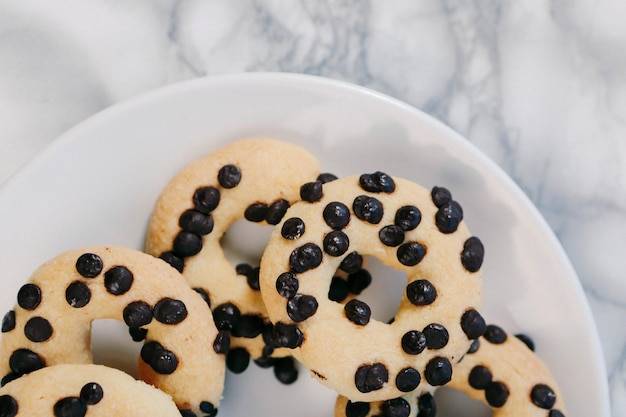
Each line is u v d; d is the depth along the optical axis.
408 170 0.35
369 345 0.32
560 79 0.37
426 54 0.37
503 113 0.37
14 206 0.33
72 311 0.32
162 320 0.32
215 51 0.37
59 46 0.36
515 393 0.34
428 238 0.33
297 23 0.37
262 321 0.35
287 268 0.33
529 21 0.37
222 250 0.36
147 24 0.36
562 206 0.38
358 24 0.37
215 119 0.35
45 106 0.36
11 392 0.31
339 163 0.36
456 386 0.35
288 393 0.36
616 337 0.38
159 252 0.34
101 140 0.34
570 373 0.35
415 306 0.33
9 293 0.34
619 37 0.37
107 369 0.32
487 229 0.36
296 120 0.35
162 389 0.33
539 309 0.36
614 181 0.37
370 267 0.36
